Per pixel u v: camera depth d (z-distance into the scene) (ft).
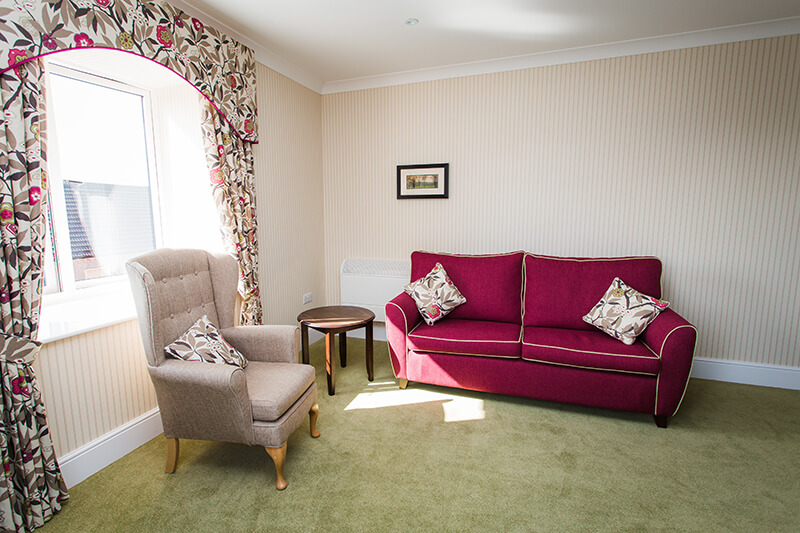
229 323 7.67
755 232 9.22
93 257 7.63
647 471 6.36
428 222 12.00
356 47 9.64
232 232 8.50
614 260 9.45
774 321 9.35
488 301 9.98
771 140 8.87
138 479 6.17
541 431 7.54
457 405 8.57
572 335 8.61
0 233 4.74
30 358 5.07
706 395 9.02
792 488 5.97
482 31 8.78
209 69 7.72
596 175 10.19
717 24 8.53
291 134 11.09
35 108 5.01
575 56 9.91
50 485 5.37
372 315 9.63
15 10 4.71
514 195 10.99
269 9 7.68
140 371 7.16
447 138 11.44
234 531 5.16
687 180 9.53
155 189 8.75
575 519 5.36
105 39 5.75
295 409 6.28
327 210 13.06
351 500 5.72
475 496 5.80
